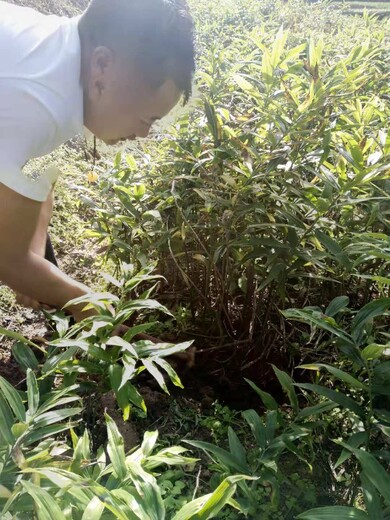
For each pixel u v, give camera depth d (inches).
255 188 78.2
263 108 86.5
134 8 56.7
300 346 91.6
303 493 67.1
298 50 85.1
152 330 94.7
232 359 93.8
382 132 82.7
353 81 88.7
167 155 99.1
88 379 78.2
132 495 40.2
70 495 40.5
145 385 88.3
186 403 85.1
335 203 77.5
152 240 93.6
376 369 54.6
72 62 58.2
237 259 83.7
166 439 76.8
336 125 88.4
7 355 87.1
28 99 55.7
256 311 91.1
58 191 125.7
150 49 57.2
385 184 80.4
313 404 71.8
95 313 69.9
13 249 62.0
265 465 52.1
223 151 80.9
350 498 66.7
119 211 97.5
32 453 48.0
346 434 73.8
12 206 58.2
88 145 74.6
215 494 40.0
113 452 45.7
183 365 92.2
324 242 72.6
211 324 94.5
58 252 115.6
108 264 108.8
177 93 62.1
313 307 60.4
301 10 258.7
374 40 158.7
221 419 81.8
